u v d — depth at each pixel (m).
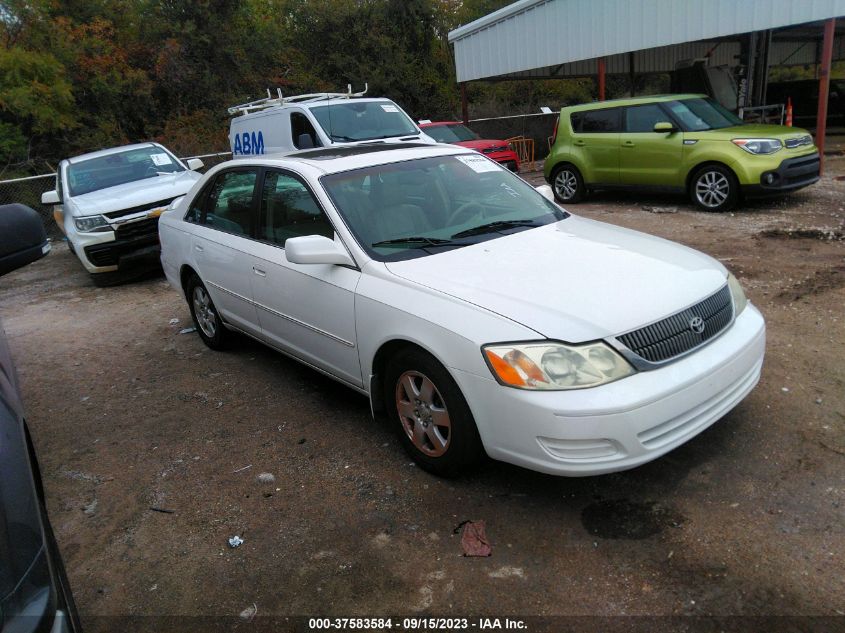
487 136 20.53
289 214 4.22
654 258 3.50
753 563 2.65
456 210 4.11
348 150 4.67
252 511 3.32
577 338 2.80
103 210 8.46
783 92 21.20
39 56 20.02
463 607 2.57
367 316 3.48
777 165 8.99
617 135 10.66
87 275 9.80
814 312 5.23
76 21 23.81
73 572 3.01
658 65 21.67
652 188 10.41
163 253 5.95
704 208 9.72
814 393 3.93
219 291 5.05
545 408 2.75
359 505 3.28
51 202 9.95
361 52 28.45
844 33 19.08
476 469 3.44
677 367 2.93
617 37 13.64
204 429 4.26
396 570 2.80
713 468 3.29
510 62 16.28
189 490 3.58
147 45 24.16
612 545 2.83
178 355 5.72
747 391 3.31
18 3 20.64
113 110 22.58
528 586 2.65
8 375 2.50
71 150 20.70
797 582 2.54
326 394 4.62
